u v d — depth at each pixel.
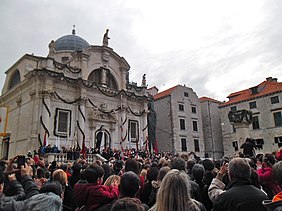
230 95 45.84
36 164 9.99
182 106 42.91
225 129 43.66
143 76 39.00
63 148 23.94
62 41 39.97
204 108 48.34
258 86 41.56
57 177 5.25
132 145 33.91
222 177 5.01
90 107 29.97
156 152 31.98
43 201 3.37
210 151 45.28
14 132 28.50
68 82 28.22
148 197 5.09
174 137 39.75
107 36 34.72
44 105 25.12
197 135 43.31
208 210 5.28
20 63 31.84
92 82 30.03
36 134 24.50
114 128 31.70
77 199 4.20
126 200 2.51
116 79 34.53
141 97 36.25
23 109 27.69
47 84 26.03
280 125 36.31
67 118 27.64
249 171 3.80
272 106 37.56
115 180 4.98
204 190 5.41
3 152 30.02
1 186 3.66
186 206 2.69
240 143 17.73
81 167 6.57
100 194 4.07
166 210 2.66
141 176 6.39
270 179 5.38
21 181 4.63
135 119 35.34
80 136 27.75
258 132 38.44
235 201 3.45
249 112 18.12
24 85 28.19
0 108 22.64
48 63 27.02
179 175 2.84
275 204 2.77
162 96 43.00
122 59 35.59
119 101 33.41
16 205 3.55
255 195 3.50
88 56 31.39
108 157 24.59
